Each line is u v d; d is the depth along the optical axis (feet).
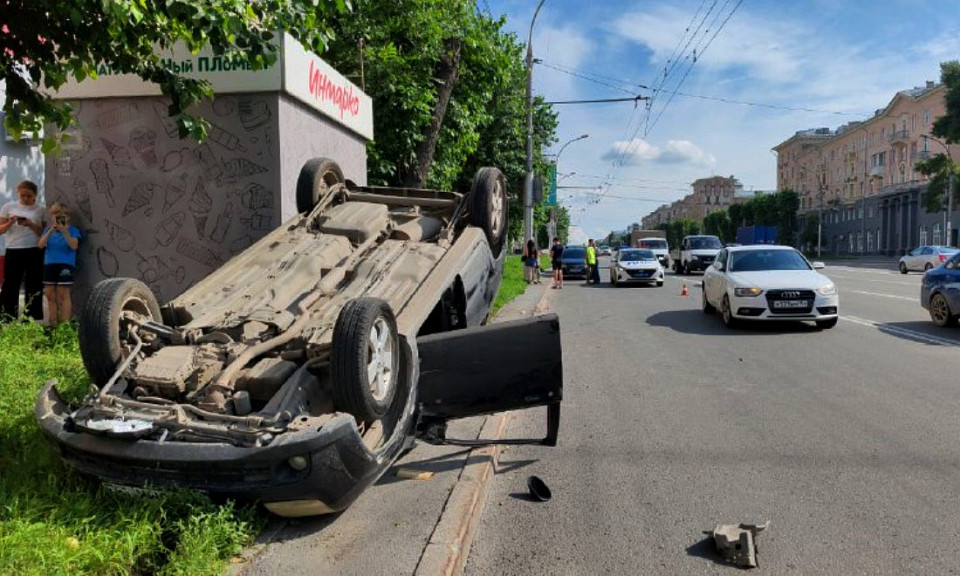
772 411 23.56
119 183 31.12
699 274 120.88
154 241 31.14
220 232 30.76
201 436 12.78
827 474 17.49
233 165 30.45
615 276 87.10
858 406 24.00
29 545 11.06
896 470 17.70
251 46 17.67
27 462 14.92
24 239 27.71
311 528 13.76
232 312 16.75
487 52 56.03
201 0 15.92
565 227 328.08
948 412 23.09
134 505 12.81
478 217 24.45
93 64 18.63
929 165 187.52
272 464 12.33
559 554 13.58
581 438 20.85
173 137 30.66
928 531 14.26
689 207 568.41
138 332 15.71
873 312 51.13
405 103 45.88
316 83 32.86
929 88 261.24
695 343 38.11
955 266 41.88
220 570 11.78
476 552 13.71
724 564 13.11
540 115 109.60
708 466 18.24
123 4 14.46
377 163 47.62
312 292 18.13
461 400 17.07
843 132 325.83
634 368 31.37
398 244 21.88
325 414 14.33
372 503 14.99
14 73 17.08
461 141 57.47
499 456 19.12
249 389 14.60
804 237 301.02
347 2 19.13
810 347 36.14
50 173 31.32
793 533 14.26
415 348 16.55
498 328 17.25
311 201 24.16
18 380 19.20
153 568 11.96
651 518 15.12
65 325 26.09
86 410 13.55
